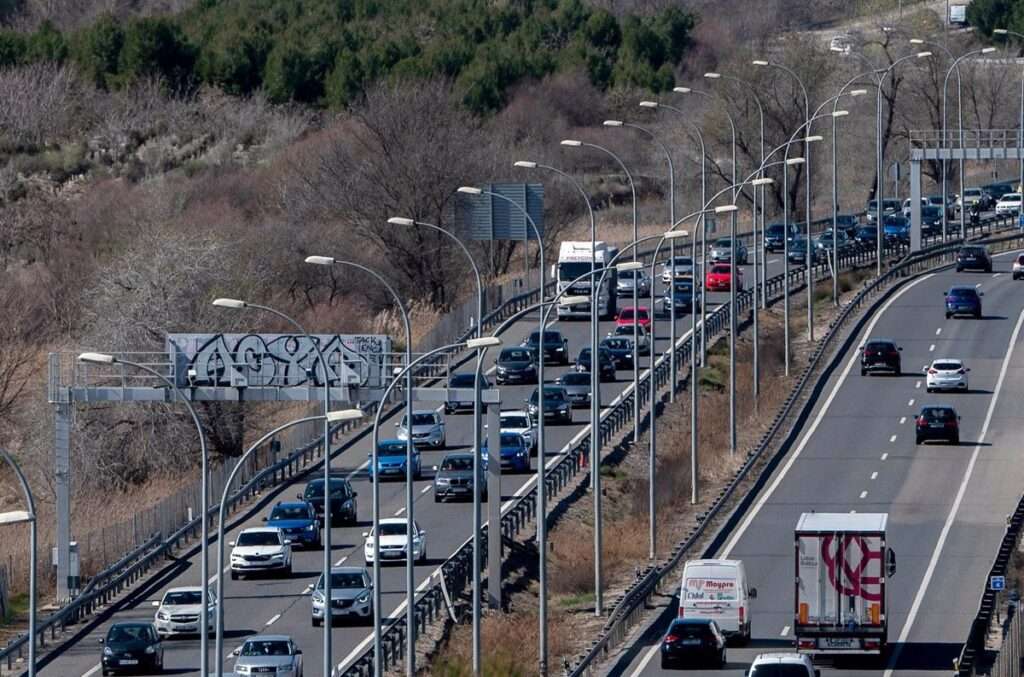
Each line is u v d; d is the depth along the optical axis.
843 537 178.88
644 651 191.88
